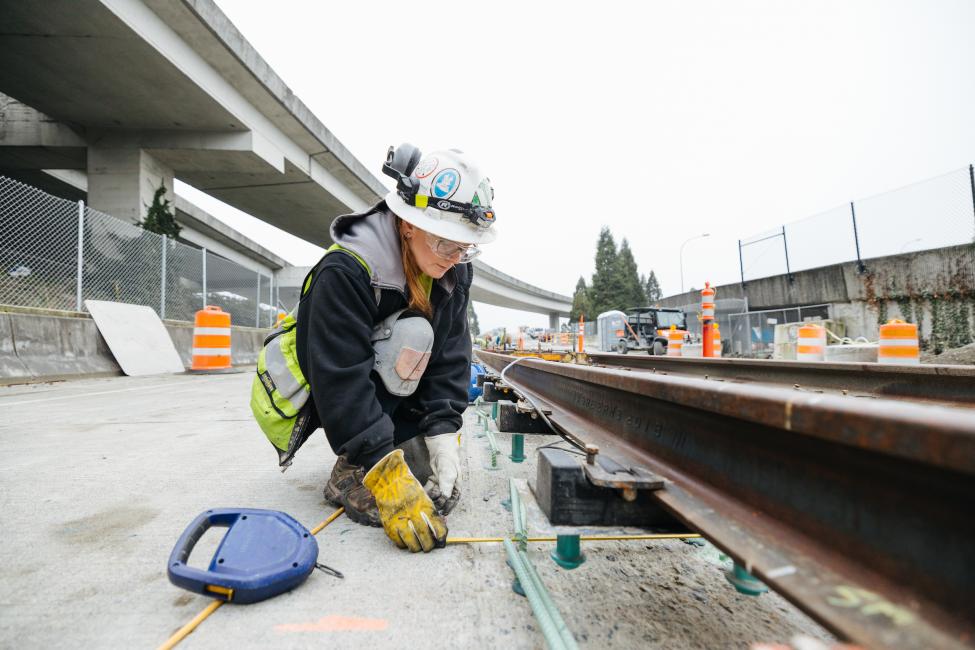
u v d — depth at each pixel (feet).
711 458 2.83
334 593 3.42
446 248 4.13
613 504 2.98
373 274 4.23
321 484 5.99
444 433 4.97
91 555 4.01
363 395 4.02
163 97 40.47
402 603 3.28
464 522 4.75
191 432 9.38
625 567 3.88
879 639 1.34
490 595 3.40
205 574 3.16
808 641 1.69
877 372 8.89
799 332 23.36
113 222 27.81
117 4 31.19
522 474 6.46
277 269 114.32
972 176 33.65
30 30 32.24
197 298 36.11
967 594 1.31
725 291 59.41
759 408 2.07
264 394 4.79
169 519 4.80
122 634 2.91
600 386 5.33
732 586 3.58
